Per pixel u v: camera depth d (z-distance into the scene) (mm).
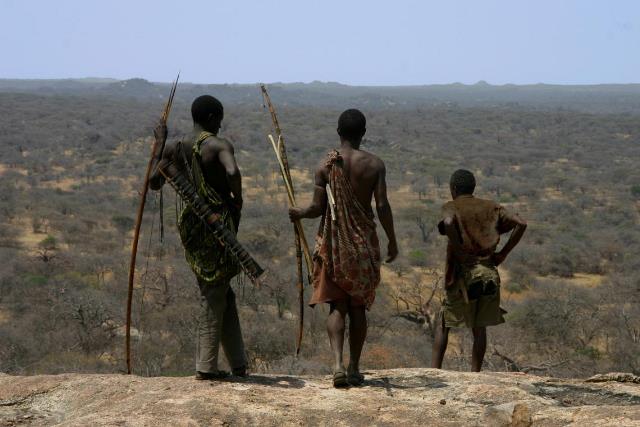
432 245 185000
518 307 112375
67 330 97250
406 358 87188
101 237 178750
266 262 137250
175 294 113812
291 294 108688
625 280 141125
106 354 93062
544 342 100375
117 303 107562
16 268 140750
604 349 100562
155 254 156500
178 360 88812
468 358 85125
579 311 111688
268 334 89188
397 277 141750
